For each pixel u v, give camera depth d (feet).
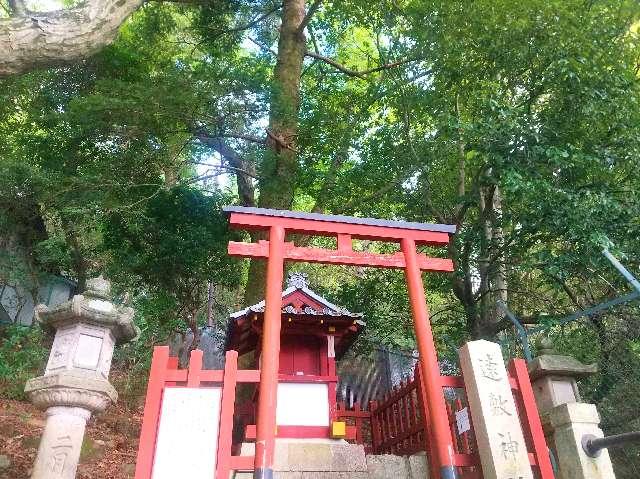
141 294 42.24
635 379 24.07
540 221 27.27
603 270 26.99
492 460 14.29
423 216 39.47
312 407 20.89
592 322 27.66
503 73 30.81
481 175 32.27
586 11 28.43
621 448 23.43
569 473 14.90
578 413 15.37
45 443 13.80
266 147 35.73
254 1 44.68
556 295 34.01
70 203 33.55
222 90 30.32
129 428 29.94
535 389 17.39
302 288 23.56
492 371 15.90
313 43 48.19
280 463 18.16
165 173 40.57
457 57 30.83
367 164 38.27
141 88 29.27
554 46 27.27
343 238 19.20
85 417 14.57
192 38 50.65
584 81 26.78
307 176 40.14
